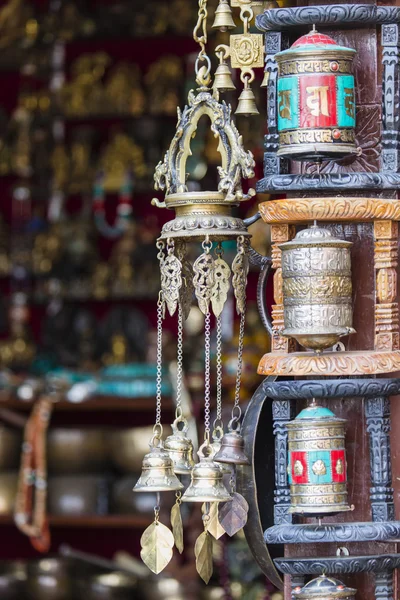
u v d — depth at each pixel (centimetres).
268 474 263
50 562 568
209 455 248
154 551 248
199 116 254
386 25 248
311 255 236
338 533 240
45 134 664
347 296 239
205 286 249
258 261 263
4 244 667
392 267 248
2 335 671
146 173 645
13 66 671
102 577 557
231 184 248
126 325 654
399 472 253
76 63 660
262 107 486
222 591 491
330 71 239
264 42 259
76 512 577
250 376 539
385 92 248
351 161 254
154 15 643
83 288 649
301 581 250
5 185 682
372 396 244
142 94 643
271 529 247
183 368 582
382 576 246
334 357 241
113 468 593
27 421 588
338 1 256
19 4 648
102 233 666
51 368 643
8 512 583
